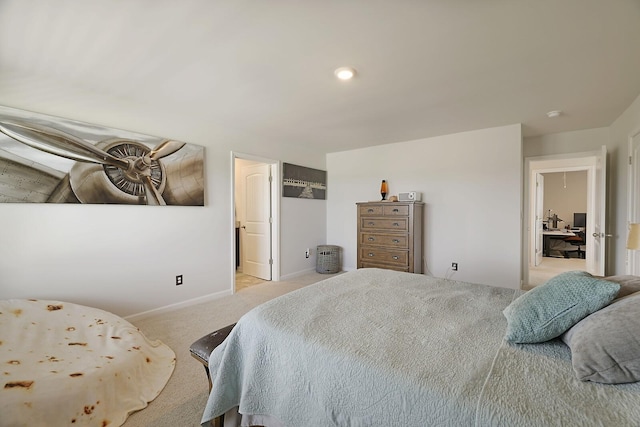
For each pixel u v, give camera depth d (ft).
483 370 3.10
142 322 9.16
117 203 8.84
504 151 11.62
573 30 5.36
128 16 5.10
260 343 4.25
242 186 16.25
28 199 7.37
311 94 8.48
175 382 6.16
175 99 8.96
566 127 11.73
